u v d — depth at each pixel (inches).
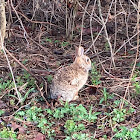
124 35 393.1
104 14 428.1
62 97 276.2
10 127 252.1
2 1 323.6
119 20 416.5
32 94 283.9
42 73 317.4
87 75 283.9
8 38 380.5
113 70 328.5
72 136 242.8
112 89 299.4
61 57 352.5
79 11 431.5
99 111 274.2
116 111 267.9
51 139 244.1
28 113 262.7
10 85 287.9
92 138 245.8
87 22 415.8
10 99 281.4
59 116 261.7
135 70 329.1
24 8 418.9
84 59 276.7
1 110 267.0
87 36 395.2
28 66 330.0
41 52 359.9
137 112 272.8
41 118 259.6
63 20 406.3
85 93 295.6
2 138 236.7
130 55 357.4
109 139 244.8
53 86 276.2
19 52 356.8
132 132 249.4
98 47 373.1
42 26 407.2
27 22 410.3
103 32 399.9
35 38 386.9
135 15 424.5
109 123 260.2
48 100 282.7
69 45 378.3
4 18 329.1
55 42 380.8
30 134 247.9
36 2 376.5
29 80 302.7
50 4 379.2
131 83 304.8
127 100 281.7
